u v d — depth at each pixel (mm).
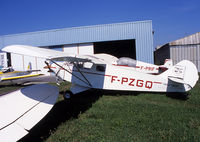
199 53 12430
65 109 3723
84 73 4977
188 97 4574
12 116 2100
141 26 10656
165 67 6477
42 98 2842
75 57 3457
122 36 11008
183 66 4840
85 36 11727
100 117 3170
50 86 3574
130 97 4734
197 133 2416
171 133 2412
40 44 12875
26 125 1970
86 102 4297
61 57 3330
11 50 3238
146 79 4934
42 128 2746
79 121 2967
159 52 19844
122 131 2568
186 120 2922
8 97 2752
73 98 4797
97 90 5926
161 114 3219
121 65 6629
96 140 2301
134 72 4910
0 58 14328
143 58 10727
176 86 4836
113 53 25734
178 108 3607
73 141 2271
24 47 3574
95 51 17562
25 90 3156
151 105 3830
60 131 2621
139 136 2408
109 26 11180
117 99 4562
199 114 3197
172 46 13102
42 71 12297
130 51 24734
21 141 2215
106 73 4941
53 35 12461
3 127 1807
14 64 13492
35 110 2398
